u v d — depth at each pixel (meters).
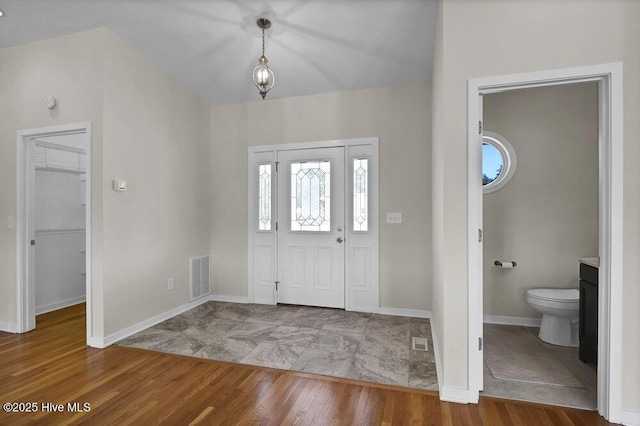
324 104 3.81
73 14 2.63
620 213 1.74
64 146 3.89
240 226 4.11
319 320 3.39
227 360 2.49
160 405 1.91
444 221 1.98
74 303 4.03
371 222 3.65
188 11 2.59
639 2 1.72
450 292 1.96
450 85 1.96
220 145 4.18
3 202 3.13
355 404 1.92
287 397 1.99
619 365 1.74
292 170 3.96
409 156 3.52
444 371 1.97
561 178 3.16
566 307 2.63
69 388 2.09
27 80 3.01
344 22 2.69
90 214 2.76
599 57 1.76
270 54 3.15
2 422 1.74
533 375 2.25
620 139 1.73
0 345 2.77
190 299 3.81
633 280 1.73
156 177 3.31
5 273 3.13
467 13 1.94
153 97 3.28
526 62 1.85
